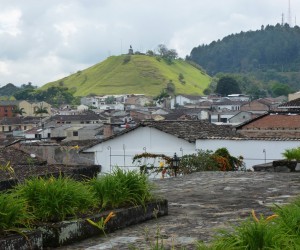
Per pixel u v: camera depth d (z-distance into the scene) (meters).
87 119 110.44
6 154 21.58
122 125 47.56
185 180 10.98
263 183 10.15
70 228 5.43
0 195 5.16
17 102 153.62
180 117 105.94
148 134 27.03
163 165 20.23
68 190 5.78
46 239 5.27
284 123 32.62
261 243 4.45
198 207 7.45
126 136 27.89
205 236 5.56
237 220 6.36
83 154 35.41
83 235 5.56
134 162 25.41
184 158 18.78
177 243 5.28
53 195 5.63
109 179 6.54
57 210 5.54
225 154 20.88
